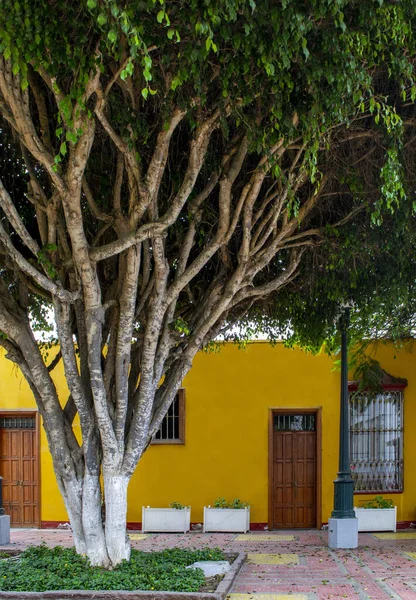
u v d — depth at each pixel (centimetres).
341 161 841
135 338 1003
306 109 674
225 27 585
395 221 869
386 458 1447
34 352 877
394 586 856
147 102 770
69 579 787
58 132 618
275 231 895
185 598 735
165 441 1444
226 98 690
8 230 897
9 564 897
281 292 1108
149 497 1430
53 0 575
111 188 861
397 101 811
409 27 645
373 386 1409
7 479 1472
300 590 832
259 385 1456
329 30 615
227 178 810
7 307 881
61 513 1445
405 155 850
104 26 554
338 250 925
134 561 860
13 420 1488
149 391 866
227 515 1385
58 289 789
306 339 1195
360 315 1161
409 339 1417
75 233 752
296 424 1469
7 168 911
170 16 598
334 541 1172
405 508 1431
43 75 660
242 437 1444
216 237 836
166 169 875
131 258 799
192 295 1026
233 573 892
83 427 860
